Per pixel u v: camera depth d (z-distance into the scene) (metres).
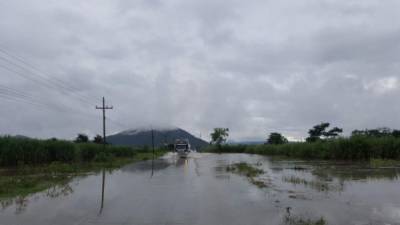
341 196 15.27
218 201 14.28
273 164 39.41
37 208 12.78
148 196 15.80
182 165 40.03
